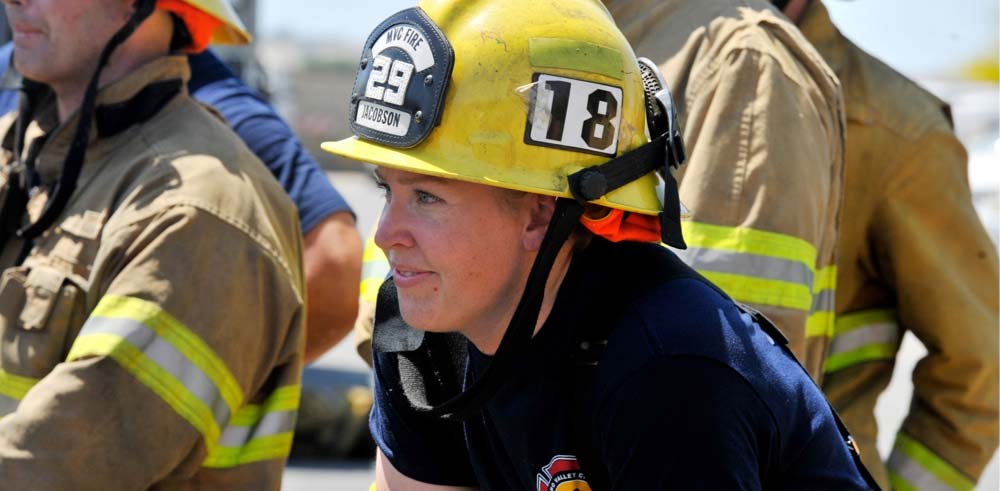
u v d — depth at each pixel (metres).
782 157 5.57
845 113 6.57
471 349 4.51
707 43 5.81
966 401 6.86
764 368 3.95
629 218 4.31
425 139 4.07
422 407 4.36
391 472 4.88
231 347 5.80
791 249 5.50
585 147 4.13
